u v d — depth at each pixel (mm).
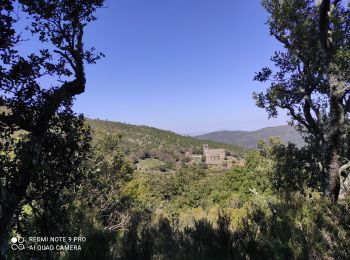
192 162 152750
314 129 12656
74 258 4926
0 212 4227
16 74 4938
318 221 5074
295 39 12586
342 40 11305
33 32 5766
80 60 5711
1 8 4648
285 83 13570
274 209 5570
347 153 11203
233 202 28469
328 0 8742
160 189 70938
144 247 5066
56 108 5250
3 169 4738
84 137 6074
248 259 4883
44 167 4941
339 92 8781
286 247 4758
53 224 5645
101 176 21734
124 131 163375
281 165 13828
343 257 4418
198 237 5500
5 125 4879
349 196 5824
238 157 165875
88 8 5812
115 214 17891
